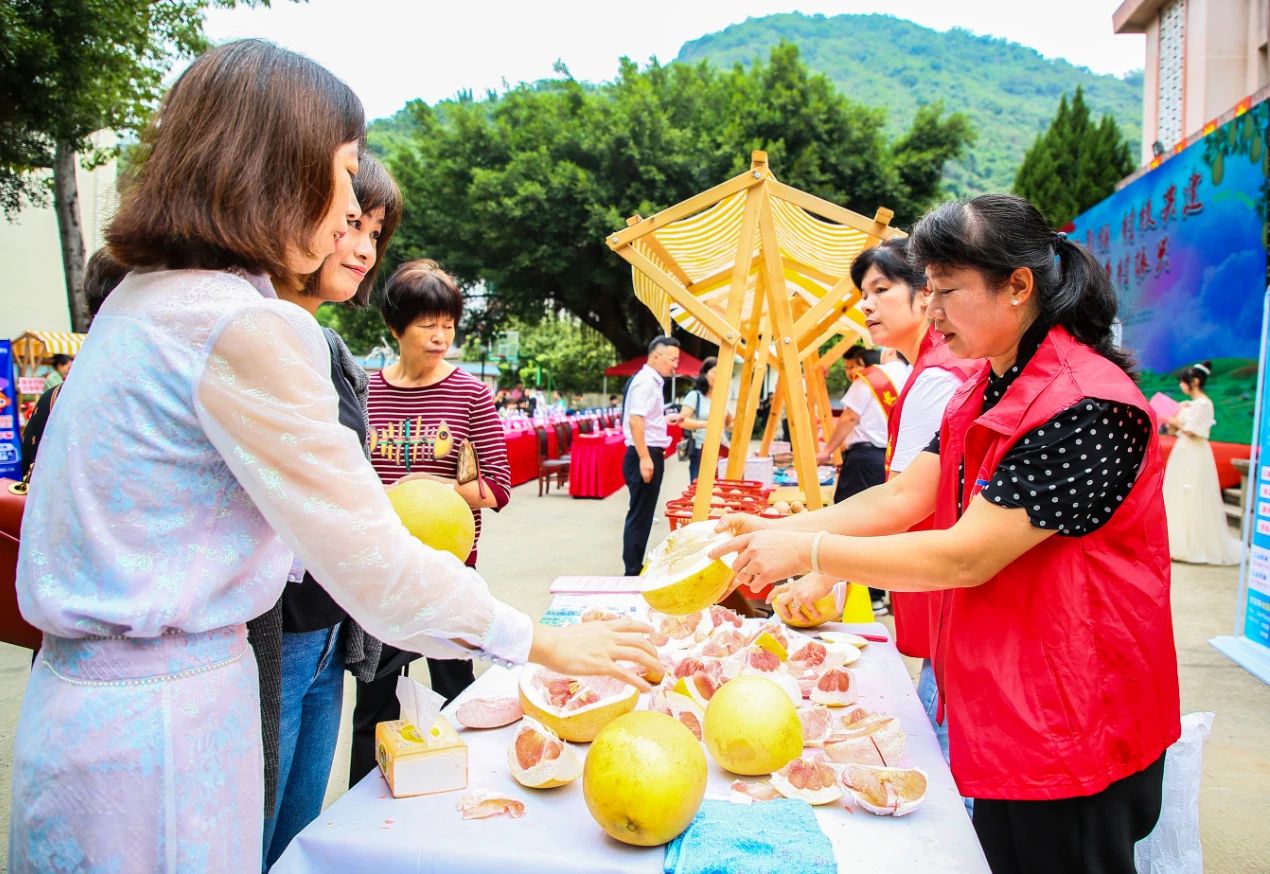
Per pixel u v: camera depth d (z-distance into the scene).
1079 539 1.44
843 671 1.84
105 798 0.98
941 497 1.78
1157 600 1.46
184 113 1.06
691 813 1.21
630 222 3.32
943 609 1.76
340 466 1.04
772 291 3.36
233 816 1.07
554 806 1.36
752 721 1.44
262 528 1.08
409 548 1.08
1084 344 1.55
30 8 10.44
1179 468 7.79
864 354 6.70
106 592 0.98
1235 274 9.52
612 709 1.55
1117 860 1.46
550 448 13.17
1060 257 1.57
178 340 1.00
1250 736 3.71
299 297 1.72
